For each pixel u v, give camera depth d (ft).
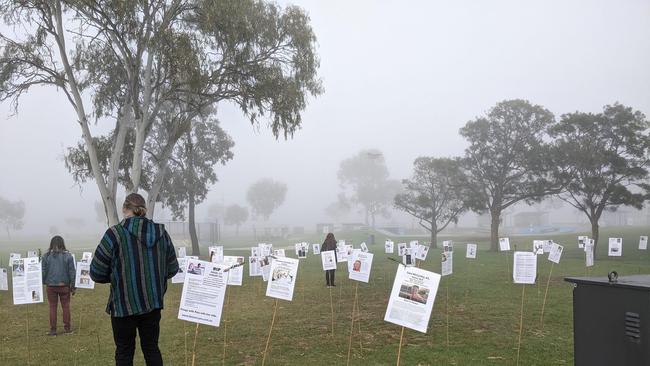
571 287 50.01
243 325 33.55
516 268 30.37
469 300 42.42
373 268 77.71
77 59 69.92
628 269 69.15
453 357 24.47
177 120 75.72
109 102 76.07
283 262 21.44
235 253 118.83
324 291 50.72
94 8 59.52
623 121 97.45
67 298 32.58
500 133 121.60
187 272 18.11
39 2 63.52
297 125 72.38
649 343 10.59
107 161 75.77
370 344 27.58
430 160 145.07
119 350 15.88
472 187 127.75
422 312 16.66
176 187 115.44
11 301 48.78
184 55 61.98
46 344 29.27
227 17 63.41
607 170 101.86
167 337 30.40
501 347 26.43
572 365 22.94
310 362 24.13
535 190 113.60
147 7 62.39
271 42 70.85
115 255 15.53
